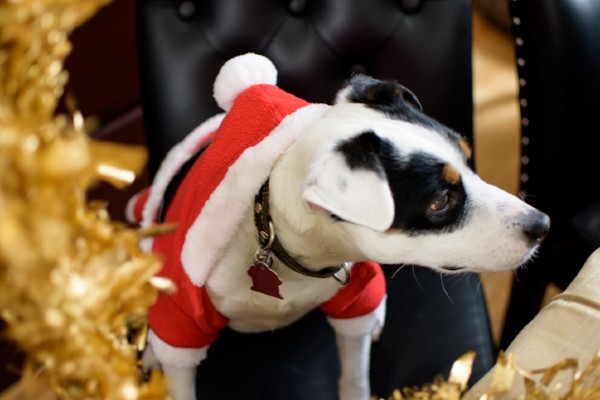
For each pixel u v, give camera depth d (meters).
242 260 0.87
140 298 0.59
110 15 1.35
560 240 1.11
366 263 0.91
